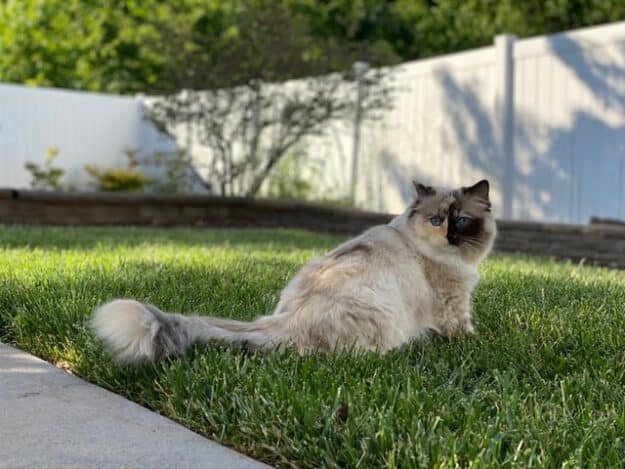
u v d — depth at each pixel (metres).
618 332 3.97
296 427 2.66
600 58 8.95
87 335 3.75
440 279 3.88
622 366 3.46
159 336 3.24
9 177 13.98
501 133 9.98
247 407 2.81
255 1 14.19
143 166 15.45
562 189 9.41
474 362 3.51
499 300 4.85
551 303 4.77
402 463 2.36
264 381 3.03
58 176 13.85
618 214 8.82
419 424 2.56
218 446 2.62
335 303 3.44
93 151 14.94
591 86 9.05
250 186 13.15
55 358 3.81
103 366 3.44
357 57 12.02
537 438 2.54
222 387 3.01
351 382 3.05
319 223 11.42
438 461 2.33
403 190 11.49
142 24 19.03
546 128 9.55
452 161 10.77
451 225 3.82
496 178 10.12
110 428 2.79
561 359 3.51
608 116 8.90
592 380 3.24
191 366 3.29
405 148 11.46
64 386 3.30
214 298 4.75
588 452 2.48
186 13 18.30
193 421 2.86
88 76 19.47
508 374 3.20
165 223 12.45
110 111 15.07
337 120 12.45
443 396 2.93
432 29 18.14
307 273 3.71
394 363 3.33
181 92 12.99
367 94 11.53
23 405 3.04
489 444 2.43
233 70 12.39
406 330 3.66
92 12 19.42
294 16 14.37
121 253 6.93
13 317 4.32
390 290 3.58
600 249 8.06
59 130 14.50
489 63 10.18
